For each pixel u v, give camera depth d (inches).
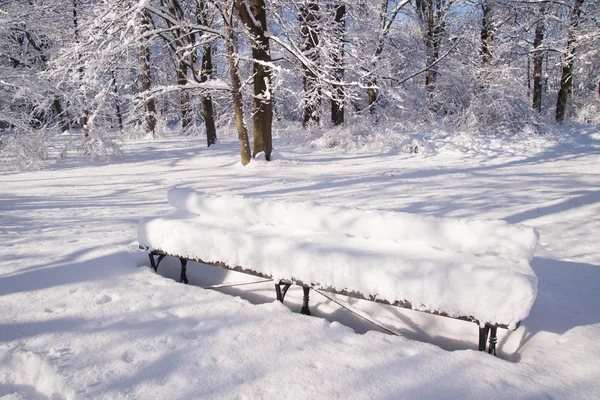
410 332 120.0
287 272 118.2
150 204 289.4
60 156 609.0
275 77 481.4
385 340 101.4
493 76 693.9
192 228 138.3
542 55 817.5
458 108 762.8
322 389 82.5
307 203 135.6
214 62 767.7
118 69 507.2
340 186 351.9
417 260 101.6
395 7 707.4
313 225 132.6
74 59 426.0
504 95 676.1
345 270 108.5
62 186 388.5
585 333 104.5
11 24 599.5
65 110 578.2
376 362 91.5
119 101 665.0
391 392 81.1
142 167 514.0
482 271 93.5
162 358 95.0
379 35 708.7
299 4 506.6
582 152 532.7
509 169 445.4
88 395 82.7
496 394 79.9
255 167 472.7
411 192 321.4
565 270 161.9
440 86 795.4
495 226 107.7
